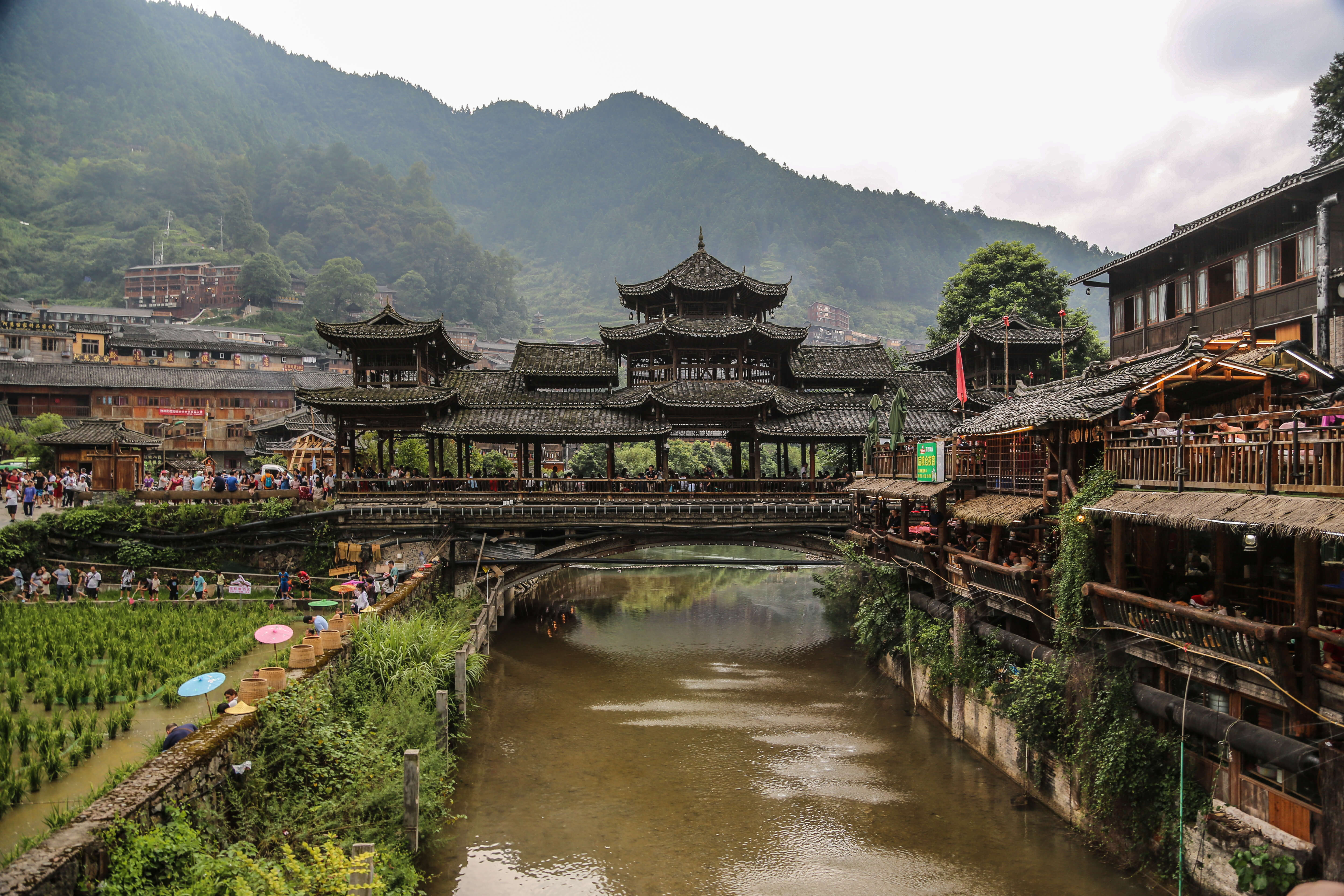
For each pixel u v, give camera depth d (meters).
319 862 14.85
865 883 19.41
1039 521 22.92
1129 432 20.25
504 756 27.31
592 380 50.84
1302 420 15.48
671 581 62.22
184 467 67.69
